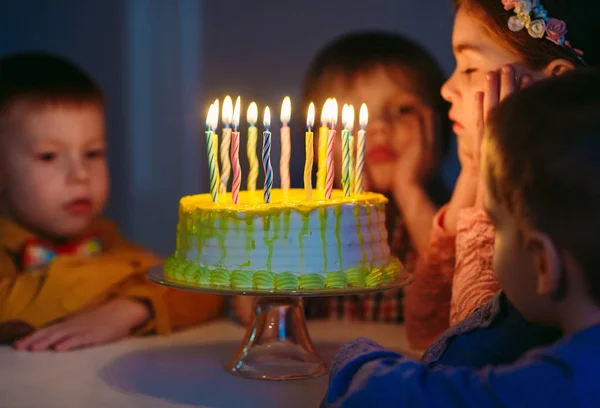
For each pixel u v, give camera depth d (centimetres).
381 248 139
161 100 193
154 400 134
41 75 172
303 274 133
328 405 114
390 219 170
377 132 169
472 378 108
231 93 187
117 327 160
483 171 114
